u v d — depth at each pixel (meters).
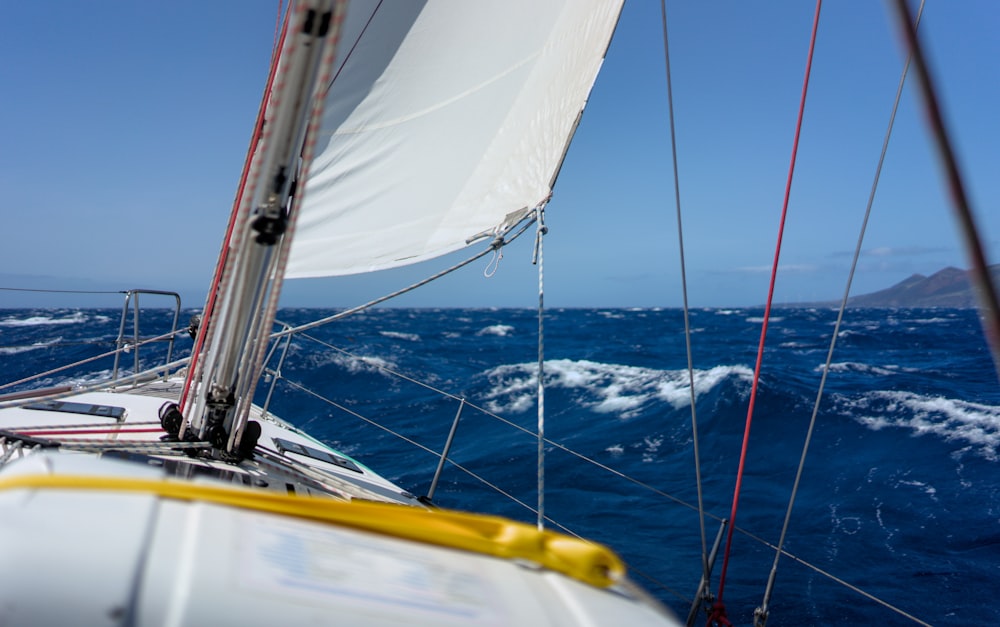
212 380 2.55
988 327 0.54
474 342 30.31
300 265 4.16
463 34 3.84
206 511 1.03
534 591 1.06
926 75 0.55
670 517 7.89
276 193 1.80
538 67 3.93
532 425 13.20
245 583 0.88
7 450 2.62
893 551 7.15
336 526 1.12
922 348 28.89
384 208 4.12
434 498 8.27
